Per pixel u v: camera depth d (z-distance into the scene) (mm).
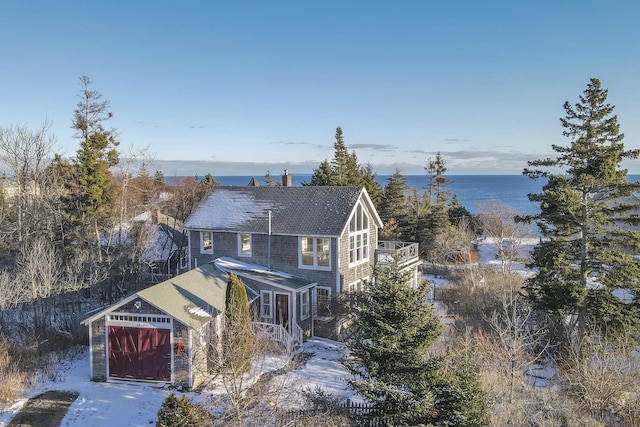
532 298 27031
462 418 14438
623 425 19062
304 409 17016
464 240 52969
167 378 20422
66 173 39344
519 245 51688
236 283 20047
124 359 20734
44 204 37094
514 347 20391
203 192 59062
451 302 36406
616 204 25922
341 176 61062
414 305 16062
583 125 25766
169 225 49469
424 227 54688
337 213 29484
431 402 14602
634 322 23828
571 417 18422
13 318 28891
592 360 21875
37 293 27594
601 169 24500
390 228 54281
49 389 20031
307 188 32812
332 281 28422
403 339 15727
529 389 21109
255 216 31562
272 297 26594
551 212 26094
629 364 21844
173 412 15688
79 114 41250
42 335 26281
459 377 15648
